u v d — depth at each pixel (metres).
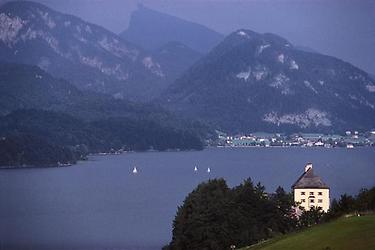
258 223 175.25
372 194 146.25
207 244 170.12
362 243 100.06
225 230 170.12
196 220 172.75
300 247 106.44
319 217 176.62
